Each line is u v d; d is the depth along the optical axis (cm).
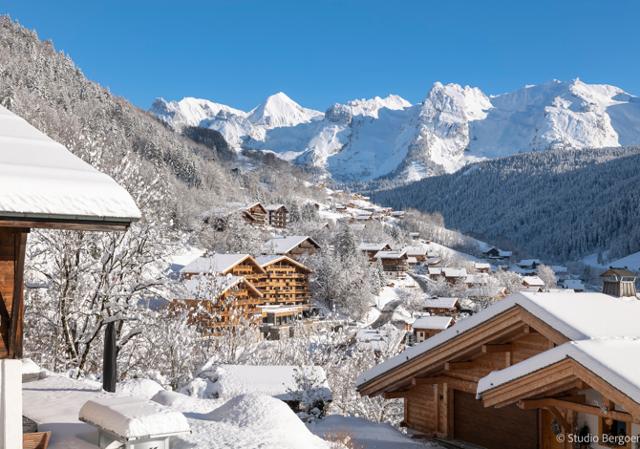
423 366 1338
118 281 2055
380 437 1425
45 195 625
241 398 1227
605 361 811
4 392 721
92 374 1958
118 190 674
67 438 944
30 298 2042
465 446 1316
